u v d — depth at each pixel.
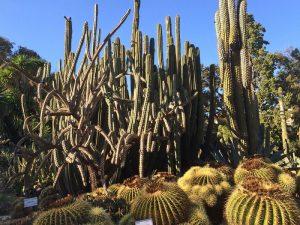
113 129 7.77
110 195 5.76
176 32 9.04
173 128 8.21
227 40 8.57
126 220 4.59
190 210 4.80
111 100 7.82
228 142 9.87
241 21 8.60
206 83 24.41
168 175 6.42
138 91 7.79
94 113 8.70
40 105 7.70
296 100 25.34
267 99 23.95
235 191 4.84
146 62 7.96
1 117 14.33
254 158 6.74
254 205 4.46
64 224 4.04
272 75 24.92
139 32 9.00
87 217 4.18
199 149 9.33
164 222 4.58
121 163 7.50
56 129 8.69
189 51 9.16
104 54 8.77
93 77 7.96
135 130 7.82
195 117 8.92
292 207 4.46
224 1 8.65
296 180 6.42
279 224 4.35
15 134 14.98
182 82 8.80
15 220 6.14
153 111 7.78
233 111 8.50
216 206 5.61
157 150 8.38
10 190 9.64
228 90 8.49
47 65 9.02
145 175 8.41
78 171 8.38
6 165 11.31
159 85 8.69
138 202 4.75
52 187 7.94
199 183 5.71
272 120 21.77
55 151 7.69
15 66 7.73
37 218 4.22
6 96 14.49
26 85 11.37
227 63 8.54
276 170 6.12
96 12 7.96
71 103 7.61
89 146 7.52
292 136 21.58
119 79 8.98
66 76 8.61
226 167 6.64
